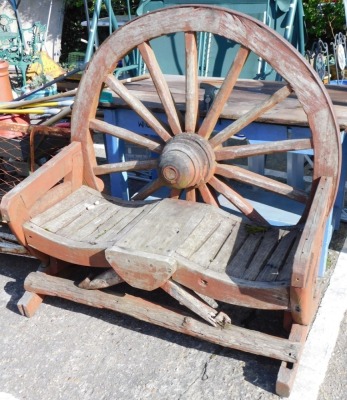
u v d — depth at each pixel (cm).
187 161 253
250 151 256
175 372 232
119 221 268
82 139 288
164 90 264
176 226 246
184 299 231
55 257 258
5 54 755
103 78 273
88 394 223
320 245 224
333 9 764
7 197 247
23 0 976
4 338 258
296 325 225
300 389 217
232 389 221
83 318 270
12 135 308
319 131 237
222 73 457
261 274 222
